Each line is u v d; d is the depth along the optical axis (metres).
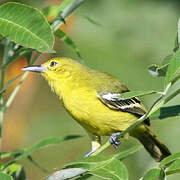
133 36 14.06
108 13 14.25
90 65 13.78
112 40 14.04
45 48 5.79
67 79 9.75
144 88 13.42
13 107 15.48
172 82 6.05
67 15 8.24
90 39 14.08
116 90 9.68
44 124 15.17
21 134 15.16
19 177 7.75
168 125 12.19
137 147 7.57
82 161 6.07
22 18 5.93
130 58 13.87
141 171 11.96
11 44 7.84
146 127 10.05
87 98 9.36
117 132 9.70
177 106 7.48
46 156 14.84
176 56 5.94
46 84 16.00
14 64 13.61
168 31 13.98
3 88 6.97
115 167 6.10
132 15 14.17
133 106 9.68
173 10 14.19
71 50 14.19
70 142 14.68
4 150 14.97
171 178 10.34
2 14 5.98
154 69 6.55
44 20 5.87
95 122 9.39
